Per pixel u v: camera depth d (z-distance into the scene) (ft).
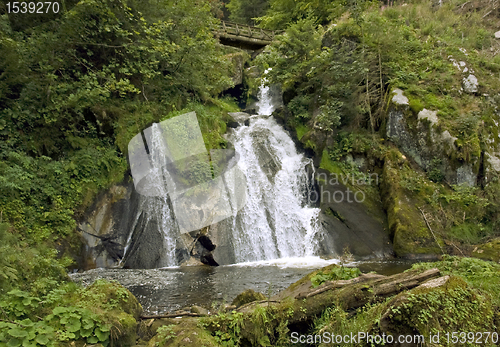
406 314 9.43
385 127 39.11
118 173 29.99
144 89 28.96
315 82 45.83
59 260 25.31
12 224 23.63
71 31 28.17
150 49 29.94
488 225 30.40
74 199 28.02
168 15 34.58
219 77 39.75
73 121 30.17
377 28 42.80
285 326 11.10
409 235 30.55
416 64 41.45
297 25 48.37
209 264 28.78
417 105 36.81
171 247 28.25
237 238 30.48
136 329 12.16
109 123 30.22
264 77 51.49
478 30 50.47
